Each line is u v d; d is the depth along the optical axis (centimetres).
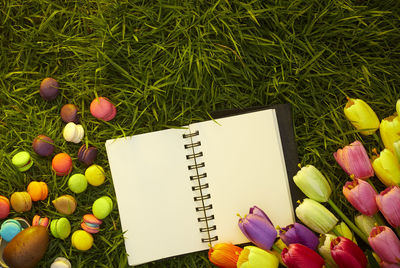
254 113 116
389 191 98
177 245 117
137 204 117
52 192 119
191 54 117
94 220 116
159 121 118
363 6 115
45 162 120
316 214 104
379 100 117
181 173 117
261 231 105
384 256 97
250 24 117
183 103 118
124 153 117
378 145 116
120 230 118
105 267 118
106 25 118
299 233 102
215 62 118
